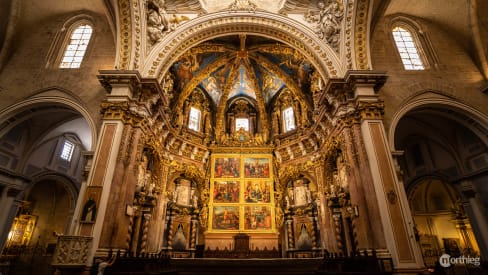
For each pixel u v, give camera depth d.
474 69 13.02
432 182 21.22
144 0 12.24
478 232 12.67
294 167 16.55
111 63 13.02
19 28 13.51
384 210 8.80
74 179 18.02
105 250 8.46
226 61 17.48
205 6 14.12
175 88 16.50
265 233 14.55
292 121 18.25
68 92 12.19
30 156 14.37
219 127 18.61
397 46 13.93
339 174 12.66
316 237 14.59
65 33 14.08
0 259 15.05
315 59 13.24
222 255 13.46
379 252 8.44
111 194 9.34
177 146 16.19
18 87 12.31
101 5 13.77
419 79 12.57
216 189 15.73
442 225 21.00
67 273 7.92
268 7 14.34
